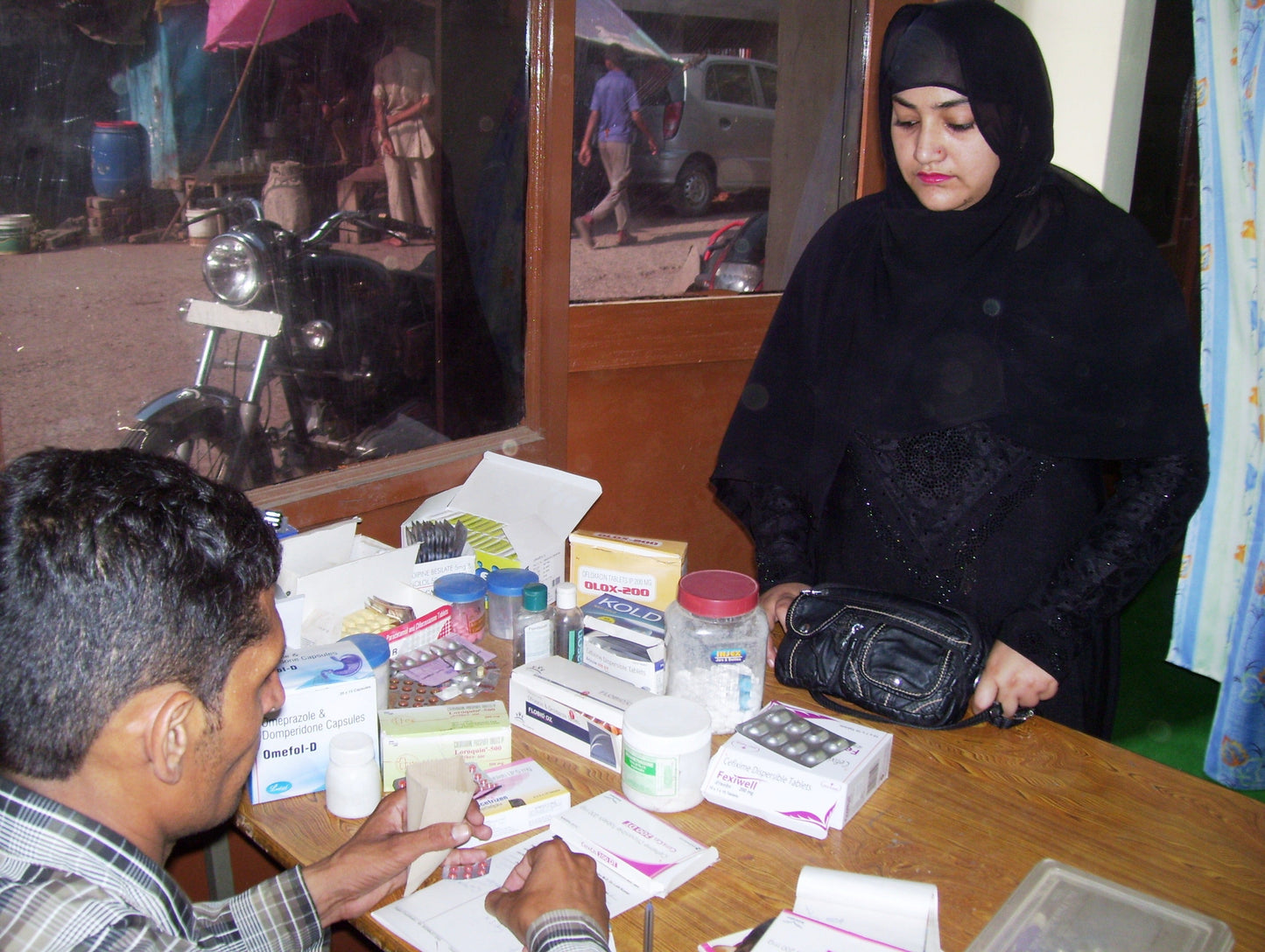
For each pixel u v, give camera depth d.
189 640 0.60
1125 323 1.26
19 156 1.20
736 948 0.81
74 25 1.21
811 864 0.94
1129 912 0.86
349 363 1.59
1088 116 2.46
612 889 0.89
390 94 1.54
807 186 2.12
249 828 0.99
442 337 1.70
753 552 2.28
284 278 1.49
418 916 0.85
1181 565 2.42
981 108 1.20
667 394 2.02
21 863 0.59
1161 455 1.22
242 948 0.82
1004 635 1.20
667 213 1.94
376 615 1.26
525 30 1.63
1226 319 2.16
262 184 1.44
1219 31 2.02
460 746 1.04
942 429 1.30
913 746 1.15
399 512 1.66
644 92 1.85
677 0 1.84
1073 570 1.20
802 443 1.48
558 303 1.77
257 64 1.39
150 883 0.64
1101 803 1.04
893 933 0.83
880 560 1.34
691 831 0.98
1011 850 0.96
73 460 0.62
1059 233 1.29
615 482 2.00
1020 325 1.29
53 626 0.57
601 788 1.05
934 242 1.31
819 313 1.45
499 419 1.81
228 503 0.65
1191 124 3.86
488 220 1.69
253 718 0.68
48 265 1.25
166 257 1.35
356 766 0.99
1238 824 1.01
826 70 2.07
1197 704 2.60
